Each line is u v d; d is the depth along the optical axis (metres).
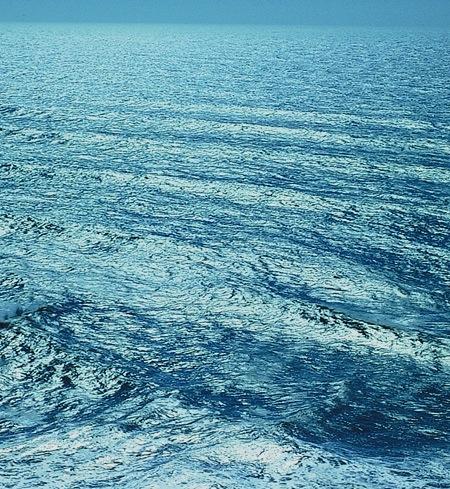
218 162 44.12
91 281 23.73
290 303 22.06
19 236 28.53
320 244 28.50
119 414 14.83
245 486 10.68
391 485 10.84
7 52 165.62
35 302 21.66
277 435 13.24
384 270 25.59
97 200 34.81
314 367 17.88
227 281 24.03
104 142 50.47
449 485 10.95
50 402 15.62
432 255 27.39
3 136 52.28
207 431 13.64
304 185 38.28
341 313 21.23
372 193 36.75
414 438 13.89
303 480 10.94
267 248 27.78
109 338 19.41
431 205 34.47
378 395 16.20
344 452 12.41
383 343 19.33
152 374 17.28
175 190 37.03
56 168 41.75
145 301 22.19
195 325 20.50
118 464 11.90
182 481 10.91
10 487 11.02
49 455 12.42
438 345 19.16
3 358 17.75
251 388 16.55
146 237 28.62
